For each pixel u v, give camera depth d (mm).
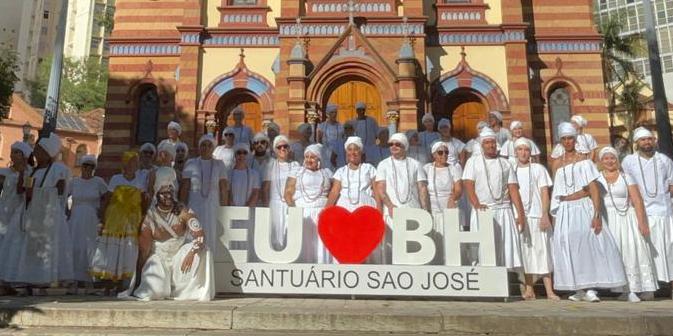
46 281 8422
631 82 34875
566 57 19312
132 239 9242
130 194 9352
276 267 7699
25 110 44312
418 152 12945
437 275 7551
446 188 9125
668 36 51719
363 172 8750
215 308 6090
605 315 5746
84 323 5988
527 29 19500
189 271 7500
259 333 5699
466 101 18875
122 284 9336
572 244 8047
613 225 8359
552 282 8797
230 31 19062
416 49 17812
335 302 7125
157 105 20031
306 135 12797
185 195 9375
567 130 8570
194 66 18828
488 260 7656
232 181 9891
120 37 20141
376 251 8234
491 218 7750
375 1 18266
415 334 5711
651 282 8070
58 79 14195
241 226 8203
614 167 8516
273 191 9781
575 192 8227
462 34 18719
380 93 17547
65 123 48188
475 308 6445
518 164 9008
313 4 18328
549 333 5695
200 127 18609
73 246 9906
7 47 28062
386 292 7543
